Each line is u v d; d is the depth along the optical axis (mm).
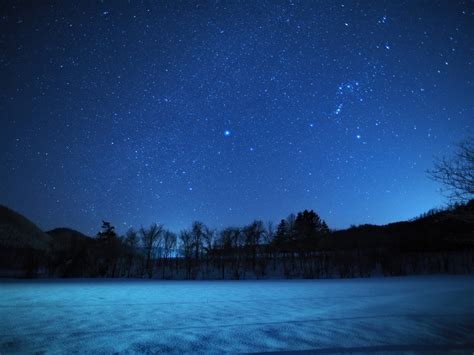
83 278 58750
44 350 6160
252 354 6023
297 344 6656
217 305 13898
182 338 7055
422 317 9914
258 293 22953
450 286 29156
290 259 85750
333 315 10438
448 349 6543
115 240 72500
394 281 42875
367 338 7180
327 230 93625
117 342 6719
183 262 80438
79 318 9750
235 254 82750
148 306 13414
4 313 10828
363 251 84562
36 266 61344
